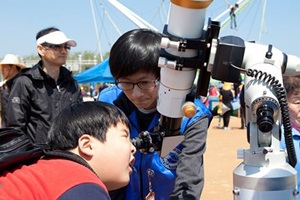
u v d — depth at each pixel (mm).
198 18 1449
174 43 1467
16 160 1358
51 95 4258
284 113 1444
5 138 1381
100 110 1498
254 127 1475
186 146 2037
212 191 7027
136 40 2029
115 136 1465
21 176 1304
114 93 2391
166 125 1777
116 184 1460
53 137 1479
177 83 1574
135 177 2197
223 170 8680
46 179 1262
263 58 1497
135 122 2246
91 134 1439
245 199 1396
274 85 1437
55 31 4324
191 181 1951
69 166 1312
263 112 1387
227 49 1459
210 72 1531
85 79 13859
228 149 11570
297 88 2607
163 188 2189
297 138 2545
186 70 1542
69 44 4359
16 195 1237
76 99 4465
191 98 1640
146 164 2166
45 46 4219
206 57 1497
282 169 1401
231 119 21828
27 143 1393
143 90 2072
